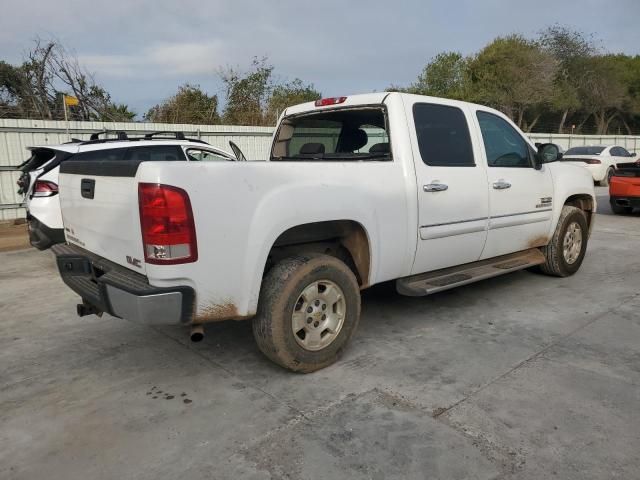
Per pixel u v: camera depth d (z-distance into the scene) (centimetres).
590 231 647
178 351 414
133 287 298
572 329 443
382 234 391
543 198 545
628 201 1105
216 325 469
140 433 297
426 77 3797
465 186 451
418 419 304
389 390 340
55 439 294
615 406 315
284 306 341
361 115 445
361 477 254
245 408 322
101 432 299
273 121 2291
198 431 298
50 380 367
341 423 302
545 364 375
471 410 313
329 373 367
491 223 483
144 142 748
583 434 287
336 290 368
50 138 1280
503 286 577
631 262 689
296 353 351
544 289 562
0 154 1217
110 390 351
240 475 258
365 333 442
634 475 253
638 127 4950
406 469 259
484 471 257
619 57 4644
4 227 1150
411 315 486
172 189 288
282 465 265
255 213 320
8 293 592
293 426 300
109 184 329
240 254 317
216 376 368
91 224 362
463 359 386
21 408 329
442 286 430
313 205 345
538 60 3706
